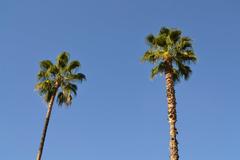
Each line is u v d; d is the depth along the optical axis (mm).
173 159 29406
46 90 41594
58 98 41625
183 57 35906
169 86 32906
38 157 37188
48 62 42906
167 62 34469
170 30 37438
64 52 43125
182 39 36656
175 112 31516
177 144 30203
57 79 41906
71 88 42031
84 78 42719
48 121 39312
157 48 36406
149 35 37031
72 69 42656
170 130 30703
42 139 38156
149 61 35781
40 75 42594
